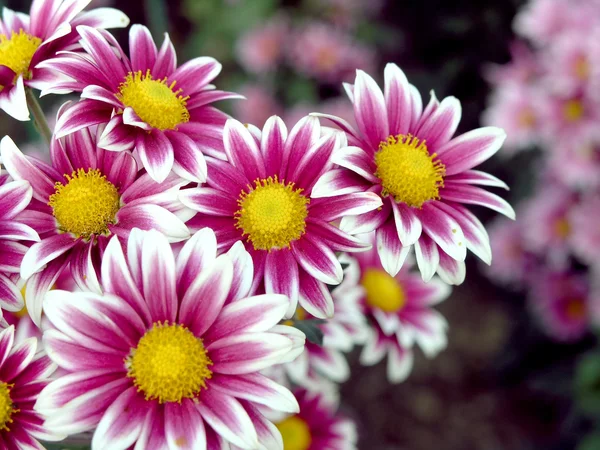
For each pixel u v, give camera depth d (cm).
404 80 25
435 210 24
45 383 21
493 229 54
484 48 59
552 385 51
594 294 46
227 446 20
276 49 57
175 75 25
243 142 23
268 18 59
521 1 56
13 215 22
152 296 21
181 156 23
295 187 23
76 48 25
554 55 43
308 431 32
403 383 57
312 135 23
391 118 25
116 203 23
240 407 20
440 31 60
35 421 21
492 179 25
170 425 20
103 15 25
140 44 25
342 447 32
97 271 22
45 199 23
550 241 48
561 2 45
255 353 20
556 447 53
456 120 25
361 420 55
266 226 22
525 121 46
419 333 32
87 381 20
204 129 24
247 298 21
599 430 49
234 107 58
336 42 57
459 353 59
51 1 25
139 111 23
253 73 60
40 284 22
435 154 25
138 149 22
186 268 21
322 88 59
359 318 29
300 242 23
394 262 22
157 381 20
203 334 21
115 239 21
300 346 21
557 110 44
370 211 23
